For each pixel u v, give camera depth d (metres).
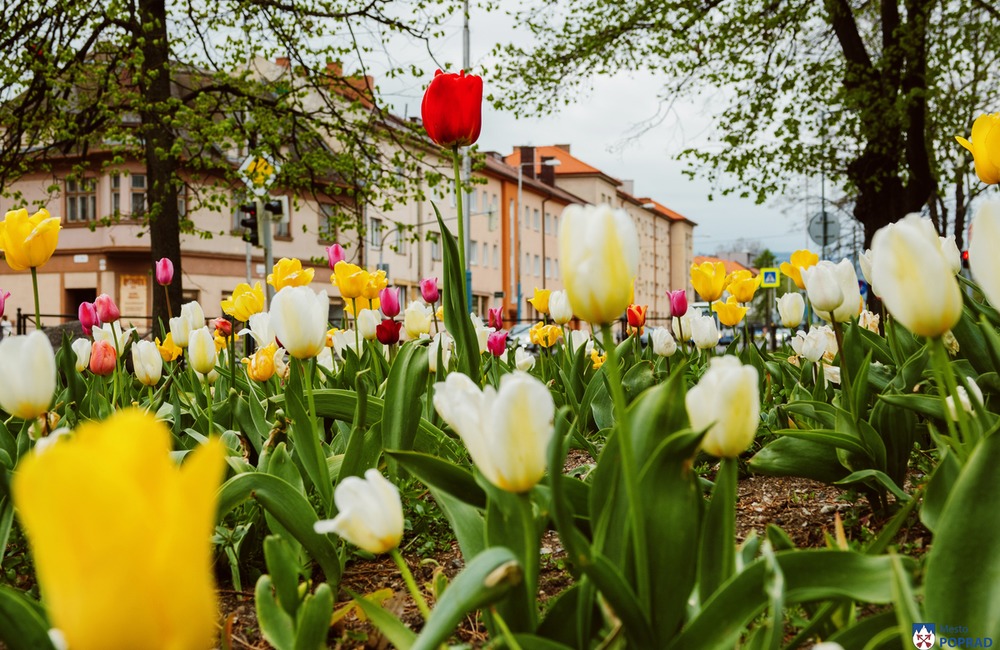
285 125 17.91
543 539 3.09
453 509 1.84
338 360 5.62
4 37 15.21
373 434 2.95
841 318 3.04
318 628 1.63
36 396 1.89
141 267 35.94
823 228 17.98
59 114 16.05
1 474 2.02
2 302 4.40
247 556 2.88
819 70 17.50
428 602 2.53
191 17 16.41
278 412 3.02
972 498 1.25
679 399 1.49
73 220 36.12
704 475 3.91
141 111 16.16
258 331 3.61
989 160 2.46
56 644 1.36
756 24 17.22
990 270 1.29
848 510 3.15
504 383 1.20
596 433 4.75
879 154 17.05
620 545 1.46
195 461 0.61
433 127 3.12
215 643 2.16
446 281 3.16
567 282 1.30
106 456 0.62
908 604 1.14
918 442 3.53
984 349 3.01
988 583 1.20
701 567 1.51
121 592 0.59
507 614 1.41
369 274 4.74
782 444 2.85
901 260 1.36
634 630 1.32
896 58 16.34
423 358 2.95
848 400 3.02
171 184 16.02
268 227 15.95
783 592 1.31
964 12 16.02
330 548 2.43
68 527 0.58
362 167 18.45
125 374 5.21
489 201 61.41
